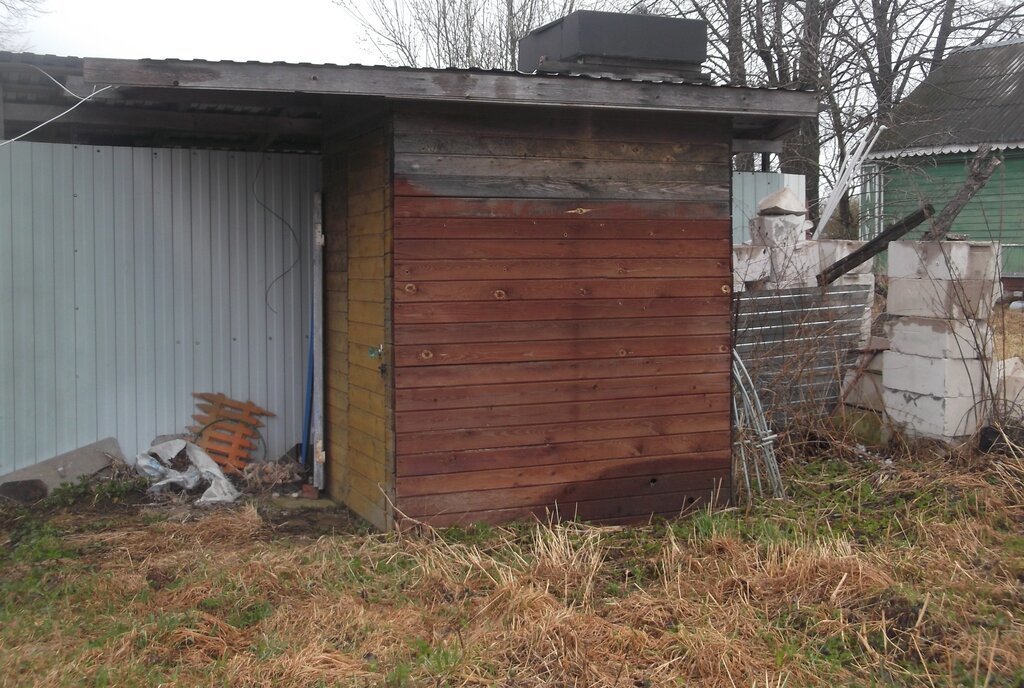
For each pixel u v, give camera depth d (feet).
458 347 19.99
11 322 23.93
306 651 14.33
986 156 27.61
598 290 21.04
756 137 25.20
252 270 26.37
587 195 20.86
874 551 18.75
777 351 27.09
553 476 20.84
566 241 20.74
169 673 13.73
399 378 19.60
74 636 14.96
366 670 13.94
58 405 24.45
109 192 24.85
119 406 25.11
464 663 13.93
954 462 24.44
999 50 70.49
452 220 19.84
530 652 14.35
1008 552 18.79
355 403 22.49
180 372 25.72
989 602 16.33
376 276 20.74
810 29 50.96
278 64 17.75
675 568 17.79
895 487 22.98
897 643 14.80
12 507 22.72
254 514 21.85
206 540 20.40
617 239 21.16
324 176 24.84
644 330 21.48
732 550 18.57
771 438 23.29
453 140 19.79
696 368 22.02
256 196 26.32
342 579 17.48
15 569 18.15
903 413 26.20
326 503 23.90
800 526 20.43
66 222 24.44
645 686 13.50
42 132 27.66
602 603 16.48
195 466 24.52
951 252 25.04
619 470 21.39
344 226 23.02
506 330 20.33
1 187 23.75
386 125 19.61
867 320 28.96
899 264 26.50
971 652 14.24
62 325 24.47
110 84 17.01
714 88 20.45
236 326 26.25
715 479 22.29
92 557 19.03
